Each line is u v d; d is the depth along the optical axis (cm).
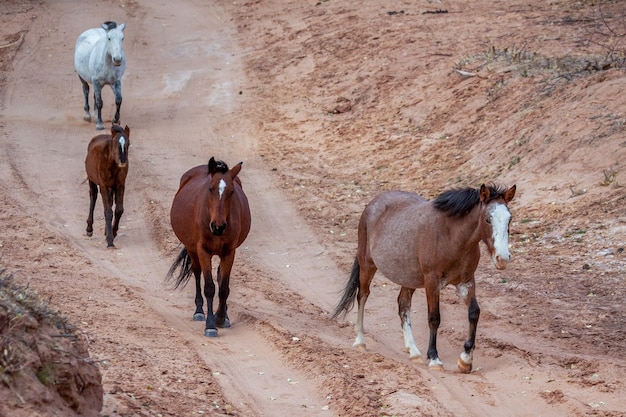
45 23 3812
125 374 900
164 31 3756
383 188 2095
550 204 1730
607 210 1628
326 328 1258
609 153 1803
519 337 1198
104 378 866
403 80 2692
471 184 1967
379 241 1122
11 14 3897
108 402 776
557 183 1805
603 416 894
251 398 925
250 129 2669
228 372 1006
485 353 1125
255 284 1482
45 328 703
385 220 1129
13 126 2664
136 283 1459
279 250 1703
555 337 1189
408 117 2473
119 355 967
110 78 2638
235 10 3931
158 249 1689
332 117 2648
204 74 3256
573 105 2048
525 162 1944
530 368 1048
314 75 2995
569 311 1280
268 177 2225
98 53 2627
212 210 1148
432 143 2270
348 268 1581
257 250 1703
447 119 2359
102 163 1655
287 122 2686
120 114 2878
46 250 1594
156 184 2131
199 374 973
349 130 2517
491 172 1986
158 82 3216
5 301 675
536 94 2225
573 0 3225
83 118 2831
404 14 3331
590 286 1370
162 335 1122
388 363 1049
